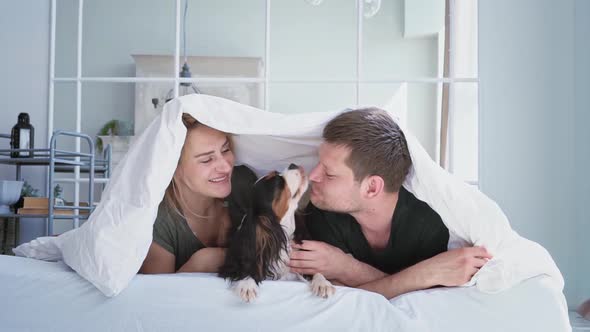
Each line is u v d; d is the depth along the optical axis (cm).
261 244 140
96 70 548
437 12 546
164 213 156
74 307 131
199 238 160
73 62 527
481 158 283
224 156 157
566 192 279
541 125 282
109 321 129
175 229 158
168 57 546
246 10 568
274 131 149
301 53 570
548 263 141
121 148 522
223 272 137
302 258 148
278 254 143
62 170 304
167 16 560
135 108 532
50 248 155
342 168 148
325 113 153
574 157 279
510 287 136
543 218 279
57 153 239
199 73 552
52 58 298
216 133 154
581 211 273
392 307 132
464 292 138
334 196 151
